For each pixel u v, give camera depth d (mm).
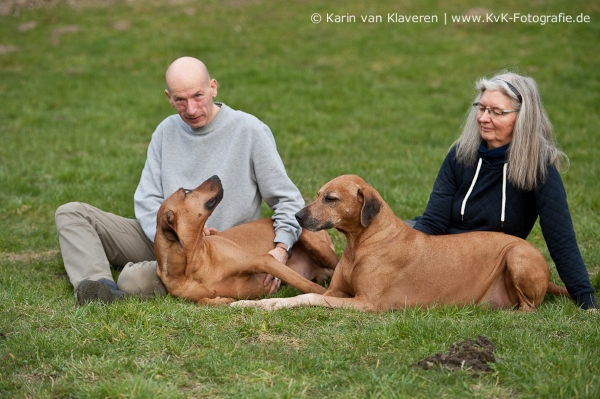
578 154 12977
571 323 5637
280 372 4766
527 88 6359
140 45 22594
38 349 5098
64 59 21594
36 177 11945
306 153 13633
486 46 20875
